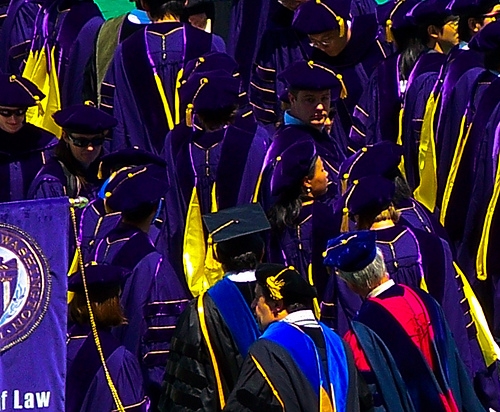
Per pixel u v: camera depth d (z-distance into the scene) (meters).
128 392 24.02
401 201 26.08
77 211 27.25
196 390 23.80
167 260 26.22
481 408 23.69
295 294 22.23
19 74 35.44
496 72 29.94
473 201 29.97
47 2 34.72
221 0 40.69
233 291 24.08
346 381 22.02
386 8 33.41
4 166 29.53
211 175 27.97
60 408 22.02
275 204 26.56
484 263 29.84
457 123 30.03
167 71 31.19
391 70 31.16
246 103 34.16
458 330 25.11
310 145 26.48
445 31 31.09
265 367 21.78
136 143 31.39
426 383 23.14
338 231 26.30
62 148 29.28
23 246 22.00
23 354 21.98
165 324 25.39
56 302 22.02
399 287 23.80
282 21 33.84
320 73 28.20
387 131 31.20
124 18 33.03
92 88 33.28
